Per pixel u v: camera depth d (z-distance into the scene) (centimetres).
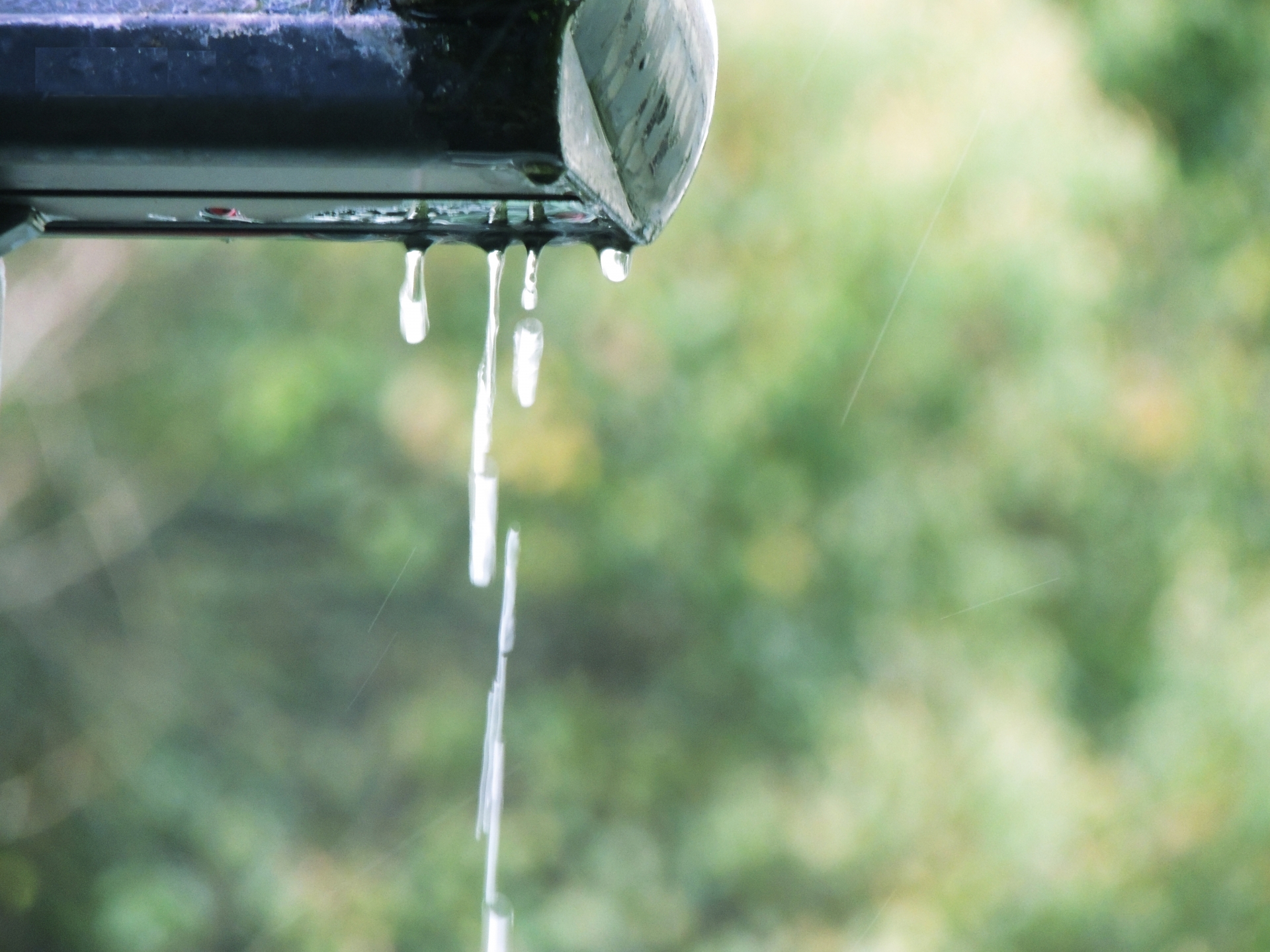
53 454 1243
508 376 1127
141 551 1279
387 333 1168
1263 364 1292
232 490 1264
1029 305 1038
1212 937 1138
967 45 1035
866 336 1042
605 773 1238
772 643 1186
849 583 1144
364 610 1303
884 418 1089
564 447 1102
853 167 1014
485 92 146
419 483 1242
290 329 1184
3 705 1237
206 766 1271
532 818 1233
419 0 147
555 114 146
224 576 1295
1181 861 1153
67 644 1260
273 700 1291
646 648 1257
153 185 156
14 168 153
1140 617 1195
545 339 1113
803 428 1082
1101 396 1100
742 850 1177
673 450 1099
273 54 148
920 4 1036
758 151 1028
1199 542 1198
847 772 1160
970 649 1153
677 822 1228
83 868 1226
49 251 1179
